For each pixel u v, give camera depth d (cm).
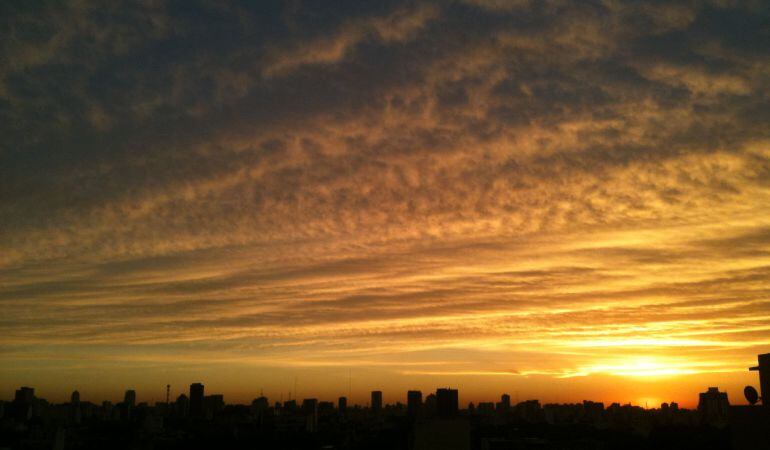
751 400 2217
